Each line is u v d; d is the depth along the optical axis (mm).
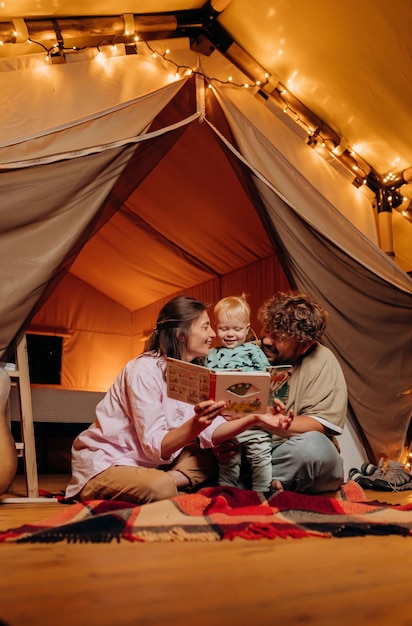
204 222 4898
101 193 2795
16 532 1332
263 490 1990
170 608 780
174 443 1764
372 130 3613
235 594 857
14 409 3832
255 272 5203
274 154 3287
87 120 2803
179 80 3100
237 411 1758
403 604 823
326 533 1352
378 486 2994
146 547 1207
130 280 6605
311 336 2131
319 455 2010
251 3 3129
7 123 2750
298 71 3441
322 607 797
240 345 2254
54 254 2654
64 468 5059
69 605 785
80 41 2996
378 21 3018
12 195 2613
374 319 3354
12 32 2801
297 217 3211
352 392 3297
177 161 4145
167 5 3078
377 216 3842
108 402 1976
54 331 6930
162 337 2004
